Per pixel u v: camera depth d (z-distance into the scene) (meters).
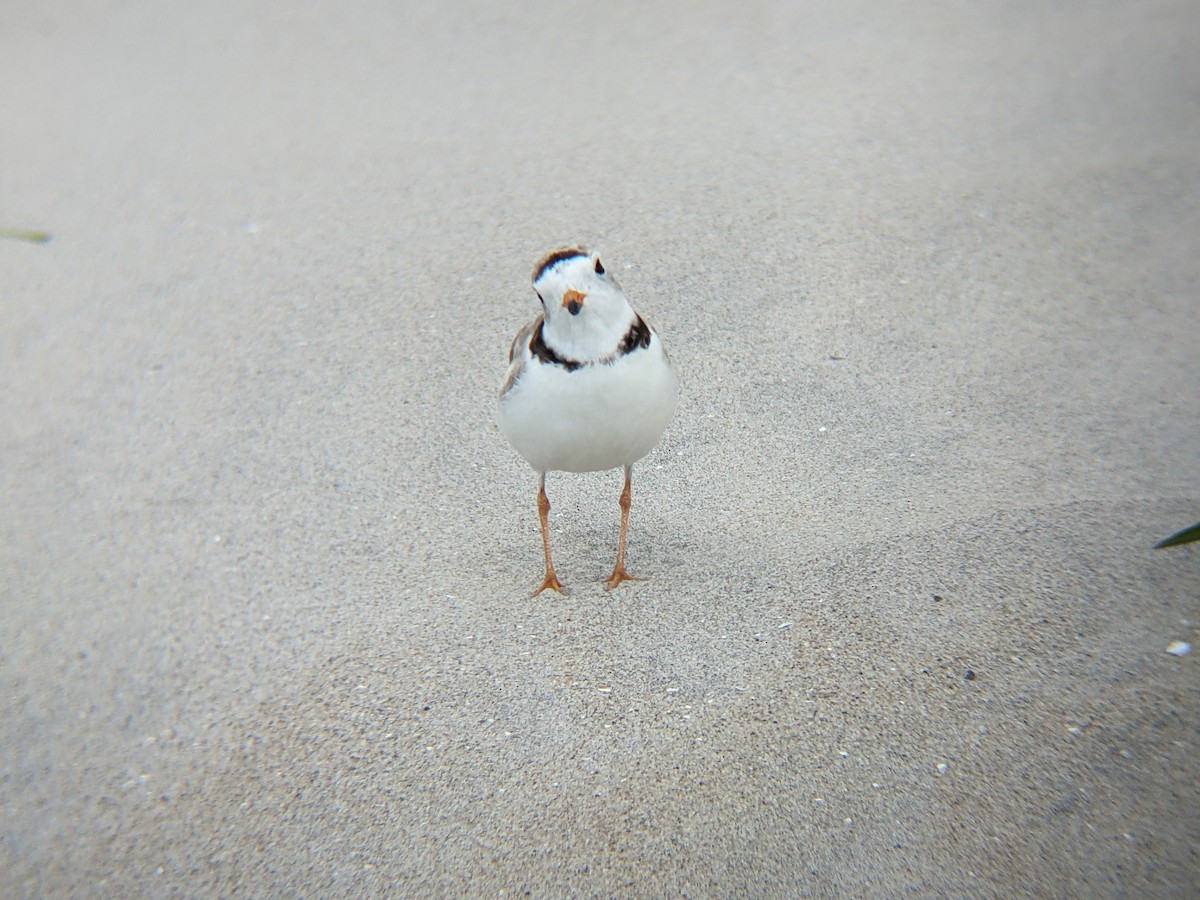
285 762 4.22
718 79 8.70
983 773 3.82
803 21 9.48
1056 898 3.44
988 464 5.19
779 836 3.71
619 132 8.13
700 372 5.95
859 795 3.81
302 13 10.61
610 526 5.20
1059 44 8.70
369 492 5.54
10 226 7.88
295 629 4.82
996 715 4.00
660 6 10.01
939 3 9.54
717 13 9.77
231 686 4.61
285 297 6.95
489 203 7.52
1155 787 3.71
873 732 4.00
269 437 5.96
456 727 4.24
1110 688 4.04
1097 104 7.86
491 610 4.76
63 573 5.32
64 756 4.43
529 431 4.29
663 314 6.36
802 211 7.07
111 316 7.01
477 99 8.80
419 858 3.80
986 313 6.15
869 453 5.36
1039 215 6.85
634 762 4.01
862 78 8.51
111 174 8.38
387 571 5.07
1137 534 4.66
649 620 4.59
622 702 4.24
